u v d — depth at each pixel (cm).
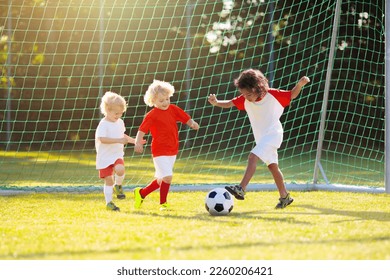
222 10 4188
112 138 1578
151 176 2584
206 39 4266
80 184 2341
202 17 4353
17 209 1611
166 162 1614
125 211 1564
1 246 1097
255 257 970
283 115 4053
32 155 3788
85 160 3500
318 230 1215
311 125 4059
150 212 1538
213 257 975
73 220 1409
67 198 1852
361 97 3922
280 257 970
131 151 3872
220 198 1467
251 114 1588
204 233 1194
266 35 3806
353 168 3034
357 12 3816
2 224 1359
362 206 1633
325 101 2081
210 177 2553
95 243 1107
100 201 1778
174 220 1388
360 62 3856
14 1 4372
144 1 4350
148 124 1608
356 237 1132
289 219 1388
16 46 4391
